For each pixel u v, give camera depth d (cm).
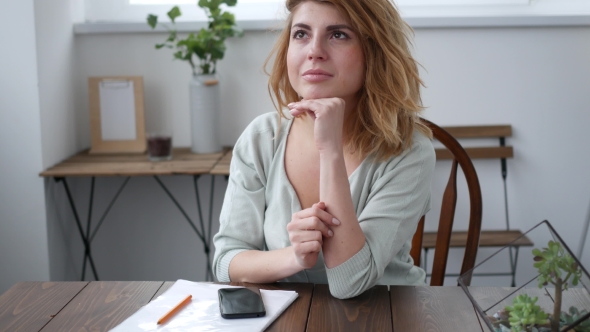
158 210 250
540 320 84
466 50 237
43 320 95
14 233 217
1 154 212
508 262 243
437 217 245
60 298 103
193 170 207
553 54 235
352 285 105
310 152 126
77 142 244
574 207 243
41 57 211
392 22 120
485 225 246
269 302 100
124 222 251
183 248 252
